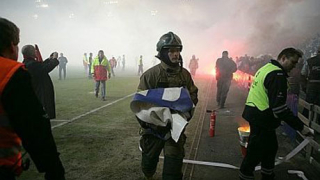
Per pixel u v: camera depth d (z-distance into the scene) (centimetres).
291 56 296
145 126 288
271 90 281
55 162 145
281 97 277
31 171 379
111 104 880
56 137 527
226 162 426
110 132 569
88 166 397
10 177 140
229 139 547
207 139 545
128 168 393
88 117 698
